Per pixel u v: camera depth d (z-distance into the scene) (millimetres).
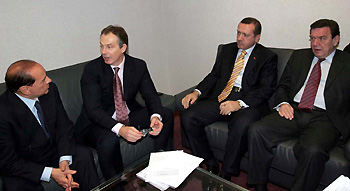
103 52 1687
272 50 2107
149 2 2844
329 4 1999
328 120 1677
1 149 1371
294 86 1864
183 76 3154
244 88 2021
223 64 2146
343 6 1948
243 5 2410
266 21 2336
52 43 2191
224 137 1898
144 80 1934
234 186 1309
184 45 2982
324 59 1743
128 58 1882
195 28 2816
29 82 1357
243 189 1283
